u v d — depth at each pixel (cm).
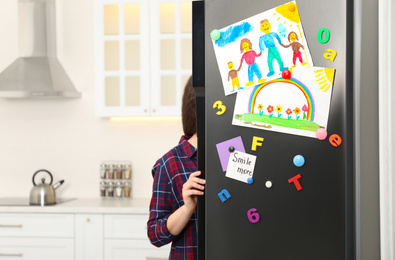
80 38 402
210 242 144
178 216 155
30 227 344
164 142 395
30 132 407
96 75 369
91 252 339
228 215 142
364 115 162
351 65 132
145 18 362
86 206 343
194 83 148
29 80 365
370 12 164
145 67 362
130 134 398
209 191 145
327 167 133
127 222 337
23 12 384
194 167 166
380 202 153
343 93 131
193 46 148
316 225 134
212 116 145
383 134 152
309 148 134
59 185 379
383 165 152
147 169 396
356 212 130
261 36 140
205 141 146
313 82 134
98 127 400
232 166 142
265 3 140
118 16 367
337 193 132
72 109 403
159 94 362
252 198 140
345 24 131
